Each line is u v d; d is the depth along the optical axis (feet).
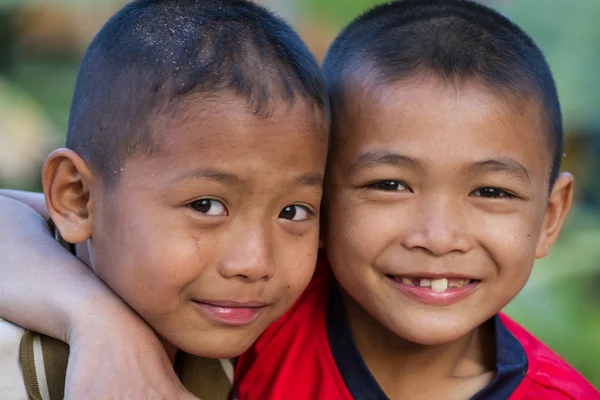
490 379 7.98
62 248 7.52
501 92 7.23
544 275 15.55
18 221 7.78
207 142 6.39
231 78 6.46
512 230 7.36
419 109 7.14
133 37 6.89
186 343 7.00
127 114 6.65
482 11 8.21
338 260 7.79
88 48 7.47
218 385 8.14
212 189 6.49
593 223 17.56
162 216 6.58
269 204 6.68
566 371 8.02
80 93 7.19
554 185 8.21
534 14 18.33
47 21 18.80
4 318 6.93
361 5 18.83
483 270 7.43
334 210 7.75
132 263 6.72
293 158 6.63
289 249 6.96
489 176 7.18
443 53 7.36
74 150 7.11
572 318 14.96
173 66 6.53
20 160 15.88
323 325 8.46
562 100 17.69
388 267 7.47
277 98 6.54
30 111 16.46
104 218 6.86
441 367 8.11
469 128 7.08
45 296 6.83
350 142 7.54
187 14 6.93
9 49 18.70
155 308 6.79
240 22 6.90
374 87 7.39
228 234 6.67
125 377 6.31
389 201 7.38
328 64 8.37
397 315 7.59
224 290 6.73
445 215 7.16
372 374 8.21
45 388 6.77
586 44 17.71
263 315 7.13
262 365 8.37
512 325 8.60
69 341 6.57
